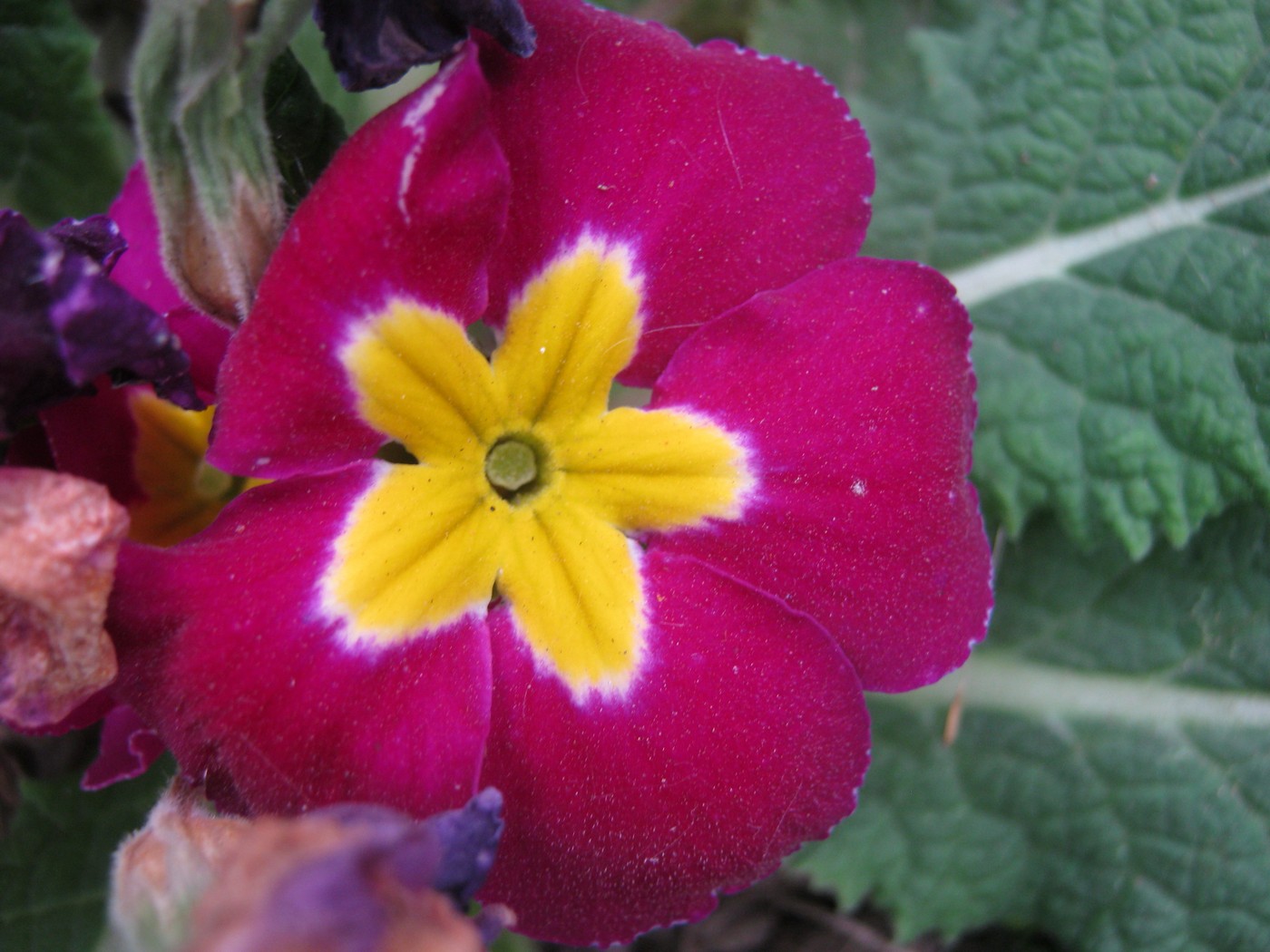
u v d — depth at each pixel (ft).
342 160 0.18
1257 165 0.28
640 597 0.22
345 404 0.20
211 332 0.20
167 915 0.18
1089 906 0.30
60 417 0.21
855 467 0.21
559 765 0.21
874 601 0.22
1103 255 0.29
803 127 0.22
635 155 0.21
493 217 0.20
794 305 0.21
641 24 0.21
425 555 0.21
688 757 0.21
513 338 0.21
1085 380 0.29
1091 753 0.30
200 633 0.19
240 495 0.19
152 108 0.18
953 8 0.32
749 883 0.22
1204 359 0.28
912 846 0.31
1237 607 0.29
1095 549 0.30
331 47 0.20
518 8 0.19
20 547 0.17
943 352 0.21
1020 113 0.29
